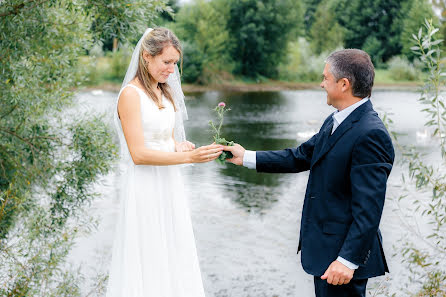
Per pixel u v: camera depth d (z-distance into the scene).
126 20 4.29
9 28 3.88
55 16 4.29
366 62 2.08
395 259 5.31
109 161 4.76
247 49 38.34
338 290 2.11
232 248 6.04
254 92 30.17
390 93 26.14
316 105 21.50
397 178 8.52
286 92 30.17
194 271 2.40
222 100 23.66
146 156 2.12
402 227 6.23
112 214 6.95
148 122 2.19
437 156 8.73
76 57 4.76
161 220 2.30
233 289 5.03
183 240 2.37
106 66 27.33
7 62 4.01
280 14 39.00
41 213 4.24
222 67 35.75
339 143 2.09
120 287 2.29
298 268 5.54
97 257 5.56
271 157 2.48
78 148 4.66
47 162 4.46
